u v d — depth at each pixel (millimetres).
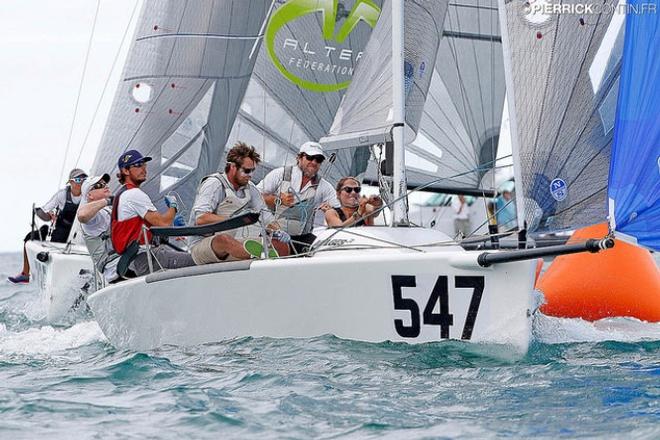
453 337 22031
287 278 23094
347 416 18469
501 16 24312
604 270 28094
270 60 37344
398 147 24672
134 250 26266
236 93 37750
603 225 29078
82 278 35281
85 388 21422
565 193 23891
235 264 23594
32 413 19312
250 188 26625
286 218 27672
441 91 32938
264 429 17875
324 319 22969
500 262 21484
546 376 20875
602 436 16906
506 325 21641
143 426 18266
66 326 34406
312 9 37094
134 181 26906
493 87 32500
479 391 19906
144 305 25188
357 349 22406
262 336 23500
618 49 23656
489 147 32938
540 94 24016
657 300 27750
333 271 22734
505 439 16984
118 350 25875
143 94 38531
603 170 23734
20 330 33656
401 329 22375
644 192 22328
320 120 37500
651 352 23391
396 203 24641
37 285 39031
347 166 36406
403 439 17094
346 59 37281
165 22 38469
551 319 25562
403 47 24906
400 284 22297
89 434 17828
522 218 24109
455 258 21828
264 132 36562
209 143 38125
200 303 24094
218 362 22891
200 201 25969
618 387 19984
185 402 19750
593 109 23750
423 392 19906
